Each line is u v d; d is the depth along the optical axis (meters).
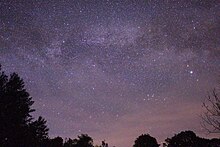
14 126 14.55
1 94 14.67
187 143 32.72
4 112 14.41
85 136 31.92
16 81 15.36
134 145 40.25
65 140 28.66
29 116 15.72
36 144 15.59
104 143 39.31
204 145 30.47
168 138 35.81
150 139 38.88
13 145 14.52
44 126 16.16
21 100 15.26
